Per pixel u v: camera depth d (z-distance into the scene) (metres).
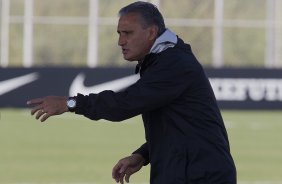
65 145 44.28
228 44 71.25
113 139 47.12
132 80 61.00
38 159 38.97
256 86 61.88
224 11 70.25
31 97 60.78
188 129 14.28
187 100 14.30
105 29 69.62
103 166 36.94
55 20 68.19
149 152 14.92
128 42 14.27
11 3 68.00
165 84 14.10
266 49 67.62
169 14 69.19
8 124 53.22
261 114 61.00
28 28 65.94
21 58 68.81
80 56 70.56
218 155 14.26
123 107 13.95
